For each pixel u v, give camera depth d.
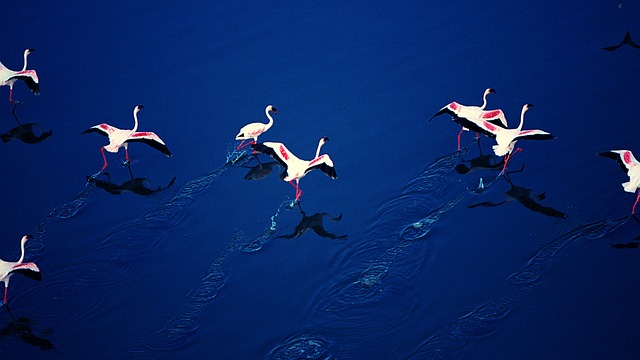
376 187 27.66
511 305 22.97
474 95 30.77
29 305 24.64
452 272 24.30
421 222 26.17
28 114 32.25
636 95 29.92
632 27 32.94
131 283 25.23
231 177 28.91
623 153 25.55
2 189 28.98
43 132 31.36
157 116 31.38
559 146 28.45
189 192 28.36
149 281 25.25
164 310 24.12
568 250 24.55
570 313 22.52
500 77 31.41
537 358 21.31
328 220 26.64
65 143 30.89
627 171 25.20
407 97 31.03
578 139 28.53
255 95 31.84
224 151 29.89
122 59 34.19
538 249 24.72
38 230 27.25
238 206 27.67
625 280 23.31
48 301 24.73
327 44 33.94
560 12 34.19
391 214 26.58
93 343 23.25
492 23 34.06
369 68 32.50
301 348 22.33
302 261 25.23
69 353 22.97
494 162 28.27
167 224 27.22
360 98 31.22
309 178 28.59
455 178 27.70
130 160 30.09
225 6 36.72
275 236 26.30
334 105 31.05
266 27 35.22
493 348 21.75
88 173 29.55
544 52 32.31
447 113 29.08
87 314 24.27
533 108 29.94
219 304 24.09
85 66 34.06
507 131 27.19
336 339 22.55
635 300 22.62
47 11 36.78
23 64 34.16
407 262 24.75
